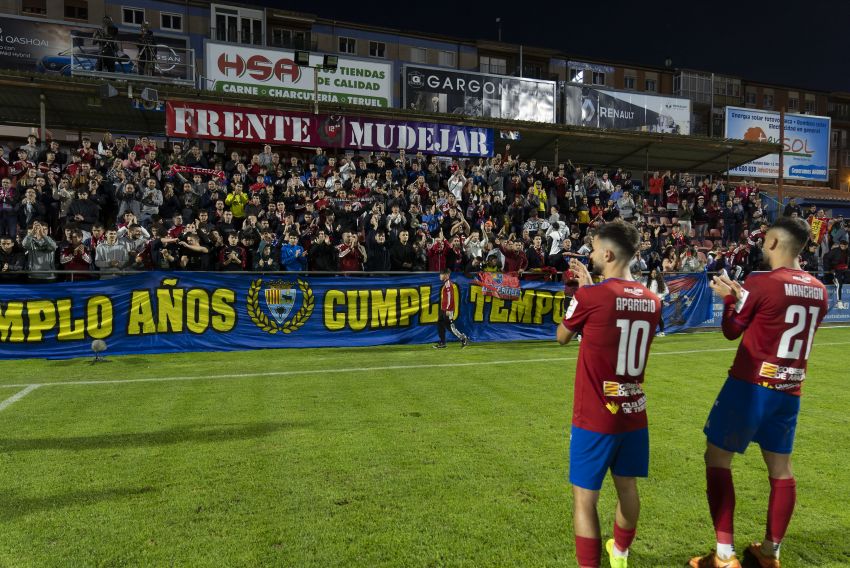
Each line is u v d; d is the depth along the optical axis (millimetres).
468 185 16031
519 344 11578
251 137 15547
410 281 11438
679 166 24312
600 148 21469
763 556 3189
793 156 32625
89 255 10859
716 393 7238
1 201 11398
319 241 11625
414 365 8953
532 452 4918
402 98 22594
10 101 15773
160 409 6191
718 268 14734
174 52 20375
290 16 32688
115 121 17844
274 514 3713
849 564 3227
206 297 10203
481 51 38156
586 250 13562
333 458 4734
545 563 3162
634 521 2838
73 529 3496
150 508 3781
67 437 5207
